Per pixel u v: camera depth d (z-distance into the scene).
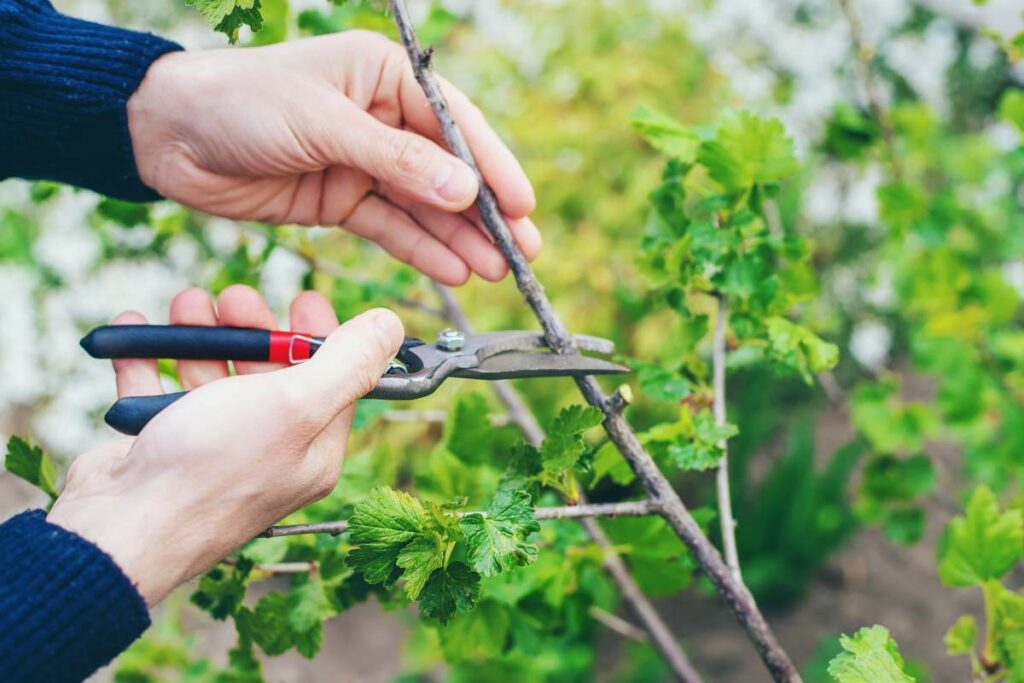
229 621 3.17
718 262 1.27
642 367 1.30
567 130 3.71
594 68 3.78
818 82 4.31
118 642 0.88
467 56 3.78
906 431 2.15
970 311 2.16
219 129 1.34
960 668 3.31
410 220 1.44
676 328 1.36
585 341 1.18
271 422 0.90
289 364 1.23
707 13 4.12
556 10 3.99
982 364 2.30
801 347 1.31
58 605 0.84
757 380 3.62
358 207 1.45
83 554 0.86
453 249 1.43
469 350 1.09
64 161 1.42
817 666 3.27
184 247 3.02
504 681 2.84
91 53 1.34
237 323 1.30
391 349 0.98
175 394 1.01
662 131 1.35
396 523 0.91
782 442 4.33
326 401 0.93
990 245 2.85
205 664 1.89
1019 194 3.13
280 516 0.99
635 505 1.09
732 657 3.49
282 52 1.35
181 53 1.39
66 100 1.33
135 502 0.89
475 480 1.43
